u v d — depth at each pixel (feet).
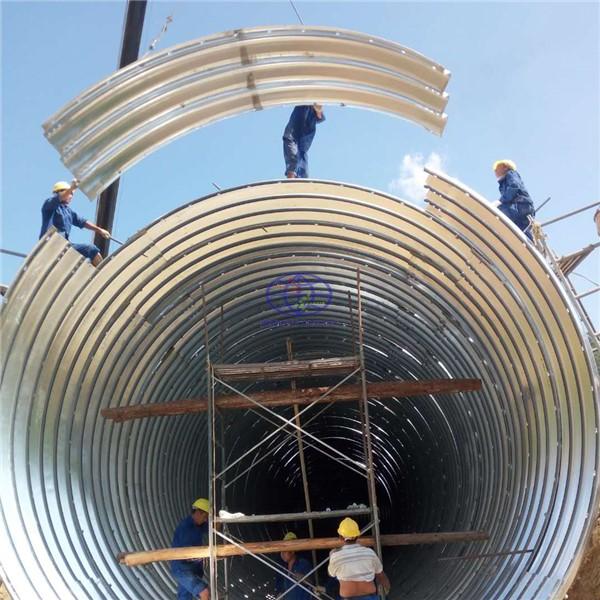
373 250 28.63
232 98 24.59
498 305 25.89
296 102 25.22
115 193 32.63
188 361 32.83
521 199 31.35
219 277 29.53
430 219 24.90
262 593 37.60
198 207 24.45
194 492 36.60
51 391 25.02
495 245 23.44
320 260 29.94
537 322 23.66
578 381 22.07
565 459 22.95
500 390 28.12
